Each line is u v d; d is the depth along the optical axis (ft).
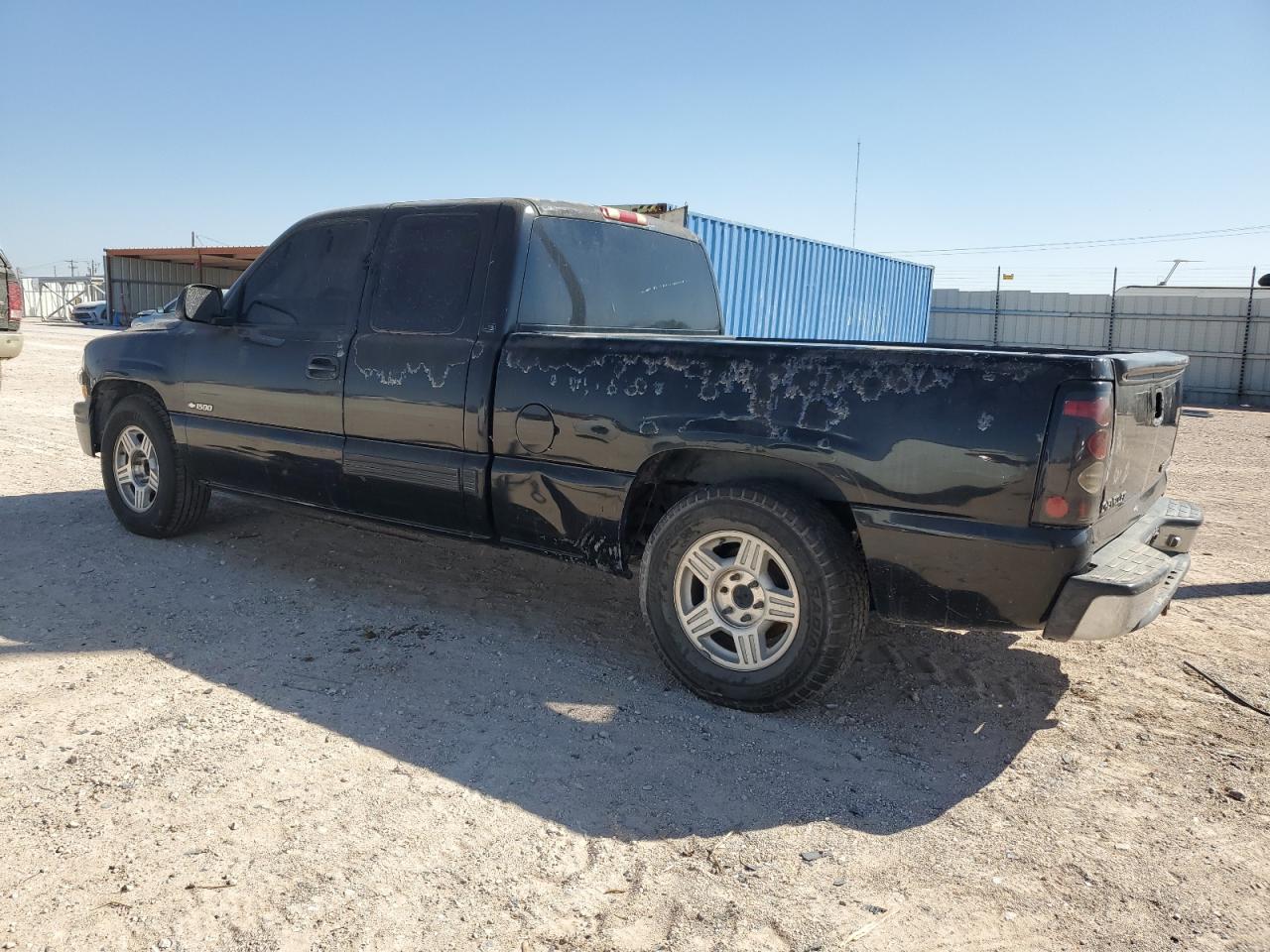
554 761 10.22
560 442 12.43
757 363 11.16
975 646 14.01
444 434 13.44
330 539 18.49
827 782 9.96
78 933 7.22
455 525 13.70
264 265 15.97
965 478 9.96
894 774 10.17
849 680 12.57
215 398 16.21
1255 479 31.55
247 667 12.37
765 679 11.19
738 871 8.35
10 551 17.01
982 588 10.12
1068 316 80.33
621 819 9.14
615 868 8.35
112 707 11.06
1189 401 75.66
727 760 10.37
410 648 13.25
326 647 13.19
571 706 11.59
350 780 9.62
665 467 12.33
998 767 10.40
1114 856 8.73
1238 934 7.64
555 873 8.24
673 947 7.32
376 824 8.86
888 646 13.85
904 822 9.23
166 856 8.22
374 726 10.86
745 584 11.36
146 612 14.24
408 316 13.97
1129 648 14.14
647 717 11.35
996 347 11.94
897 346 11.50
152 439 17.39
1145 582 9.77
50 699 11.19
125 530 18.51
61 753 9.93
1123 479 10.73
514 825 8.95
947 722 11.47
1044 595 9.91
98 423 18.98
